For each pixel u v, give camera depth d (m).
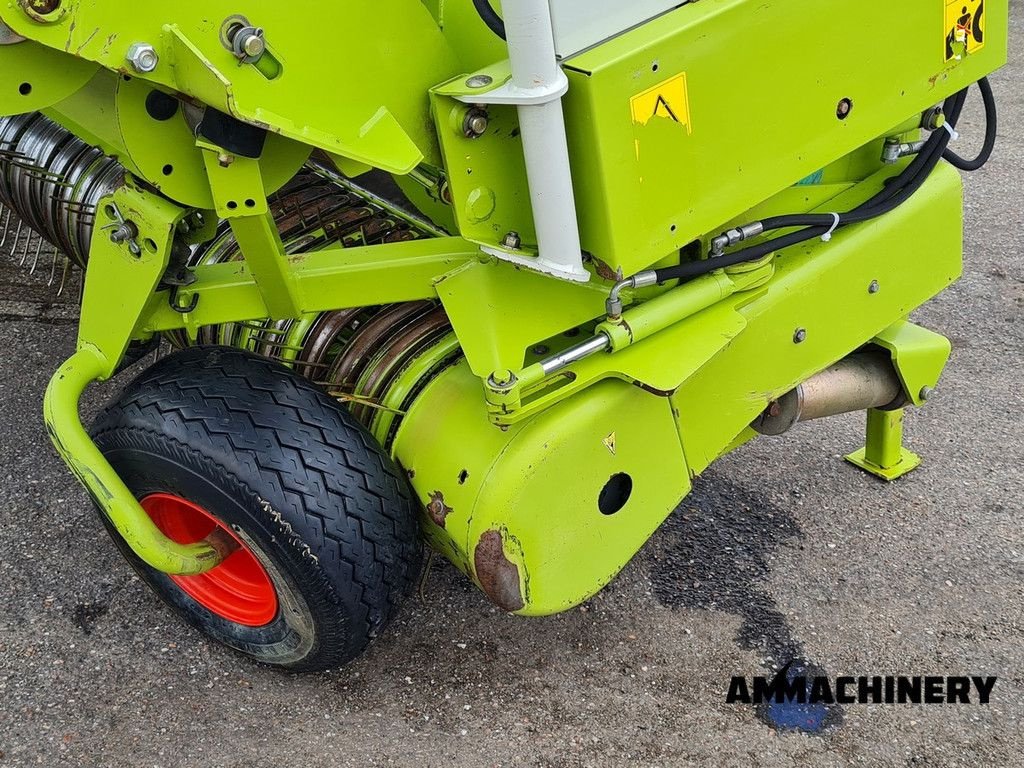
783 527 2.62
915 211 2.25
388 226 2.39
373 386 2.04
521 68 1.45
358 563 1.83
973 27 2.03
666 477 2.03
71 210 2.79
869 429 2.74
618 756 2.03
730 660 2.24
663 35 1.55
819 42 1.77
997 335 3.35
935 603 2.38
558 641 2.29
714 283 1.91
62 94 1.50
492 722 2.10
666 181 1.66
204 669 2.24
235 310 1.93
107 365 1.95
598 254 1.67
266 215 1.70
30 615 2.38
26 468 2.85
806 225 2.00
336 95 1.56
